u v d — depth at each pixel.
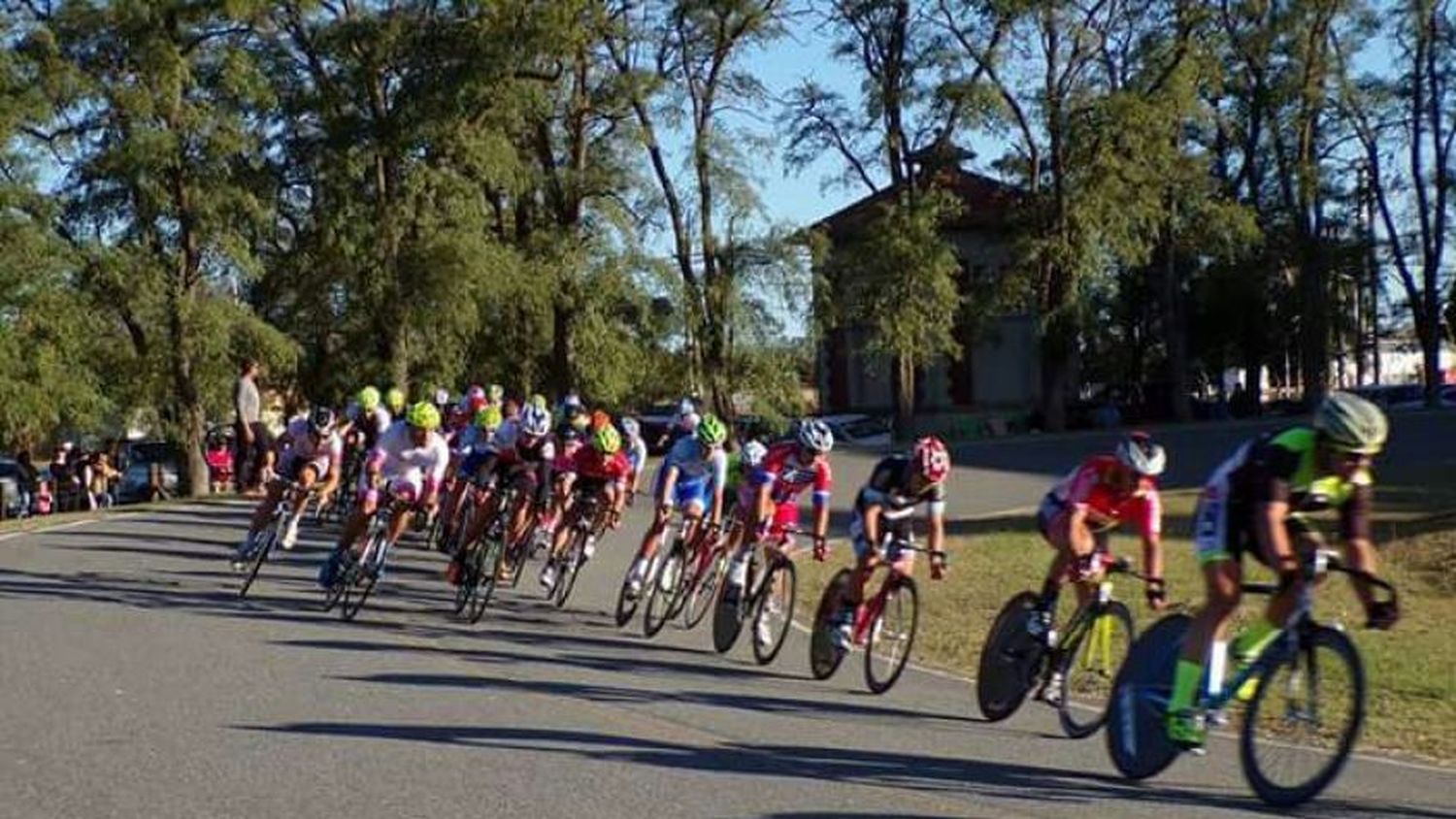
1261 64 46.94
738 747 7.46
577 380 37.00
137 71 34.81
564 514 13.26
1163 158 42.22
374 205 35.66
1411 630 11.60
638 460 15.52
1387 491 21.17
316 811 6.18
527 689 9.05
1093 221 42.00
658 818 6.07
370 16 35.31
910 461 9.24
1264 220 49.75
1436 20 49.62
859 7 41.03
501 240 36.69
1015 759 7.32
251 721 7.94
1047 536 8.13
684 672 9.94
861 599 9.50
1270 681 6.38
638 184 36.94
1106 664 7.88
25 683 8.98
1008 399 52.53
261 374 36.19
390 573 15.18
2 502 31.78
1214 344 57.59
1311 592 6.37
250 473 26.12
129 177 34.06
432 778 6.72
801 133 41.91
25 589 13.69
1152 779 6.86
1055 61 42.72
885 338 40.84
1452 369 84.31
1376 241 50.84
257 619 11.91
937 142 41.59
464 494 15.81
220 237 35.41
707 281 38.00
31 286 34.47
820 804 6.31
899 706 8.80
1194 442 34.00
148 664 9.70
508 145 34.56
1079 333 44.38
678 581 11.80
